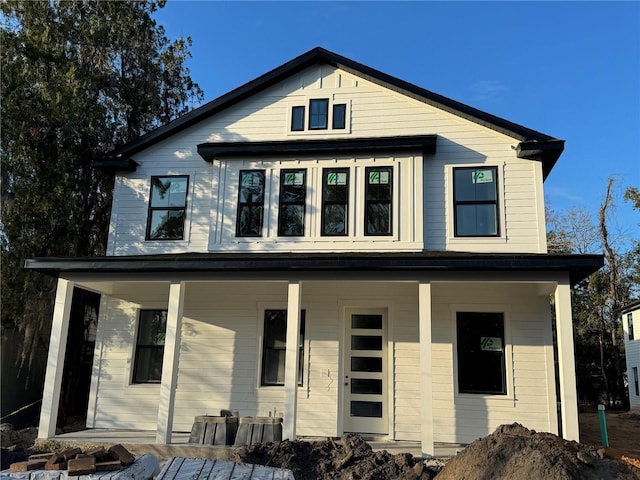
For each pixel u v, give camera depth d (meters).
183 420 10.45
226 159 11.21
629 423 17.03
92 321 15.50
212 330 10.87
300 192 10.83
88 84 13.27
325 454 7.05
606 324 27.45
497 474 5.47
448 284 9.59
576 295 27.16
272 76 11.43
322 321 10.54
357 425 10.20
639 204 23.69
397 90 10.99
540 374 9.65
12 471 5.21
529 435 6.37
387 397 10.20
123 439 9.02
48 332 13.06
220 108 11.67
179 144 11.77
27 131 12.02
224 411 9.05
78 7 14.29
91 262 9.32
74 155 13.01
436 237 10.20
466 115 10.54
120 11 14.79
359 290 10.48
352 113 11.14
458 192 10.36
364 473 6.52
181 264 9.07
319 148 10.70
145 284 10.05
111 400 10.77
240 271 9.19
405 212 10.21
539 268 8.27
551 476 5.16
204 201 11.36
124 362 10.95
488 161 10.38
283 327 10.79
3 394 13.00
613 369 26.53
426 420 8.01
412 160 10.42
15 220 11.81
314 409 10.12
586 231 28.03
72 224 12.90
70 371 13.67
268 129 11.43
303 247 10.41
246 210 10.95
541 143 9.95
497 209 10.12
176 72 16.91
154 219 11.48
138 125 15.73
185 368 10.73
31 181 12.12
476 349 10.01
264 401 10.38
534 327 9.86
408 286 9.96
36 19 13.27
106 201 14.67
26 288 11.69
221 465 5.61
